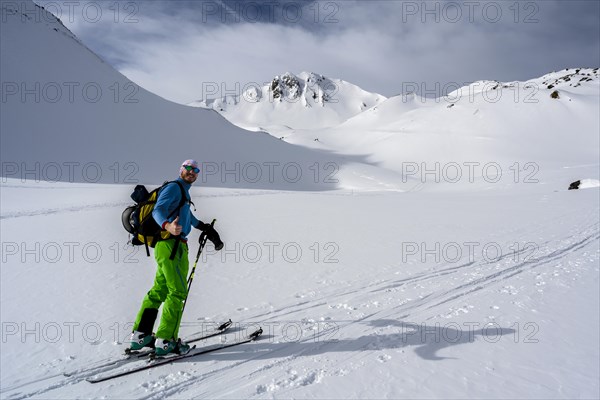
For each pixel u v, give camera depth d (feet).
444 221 48.91
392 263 26.17
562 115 394.73
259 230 42.70
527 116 401.70
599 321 15.11
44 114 222.48
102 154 214.28
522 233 37.42
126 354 12.82
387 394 10.33
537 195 92.79
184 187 13.03
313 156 305.53
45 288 20.68
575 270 22.93
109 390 10.82
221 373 11.72
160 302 13.33
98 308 17.60
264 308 17.42
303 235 39.04
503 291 19.15
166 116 284.61
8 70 239.30
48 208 66.13
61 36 303.48
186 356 12.67
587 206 60.23
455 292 19.27
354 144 486.38
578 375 11.18
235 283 21.49
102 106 255.70
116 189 109.40
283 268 25.08
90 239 37.04
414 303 17.74
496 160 328.49
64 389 10.87
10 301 18.54
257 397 10.35
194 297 19.01
